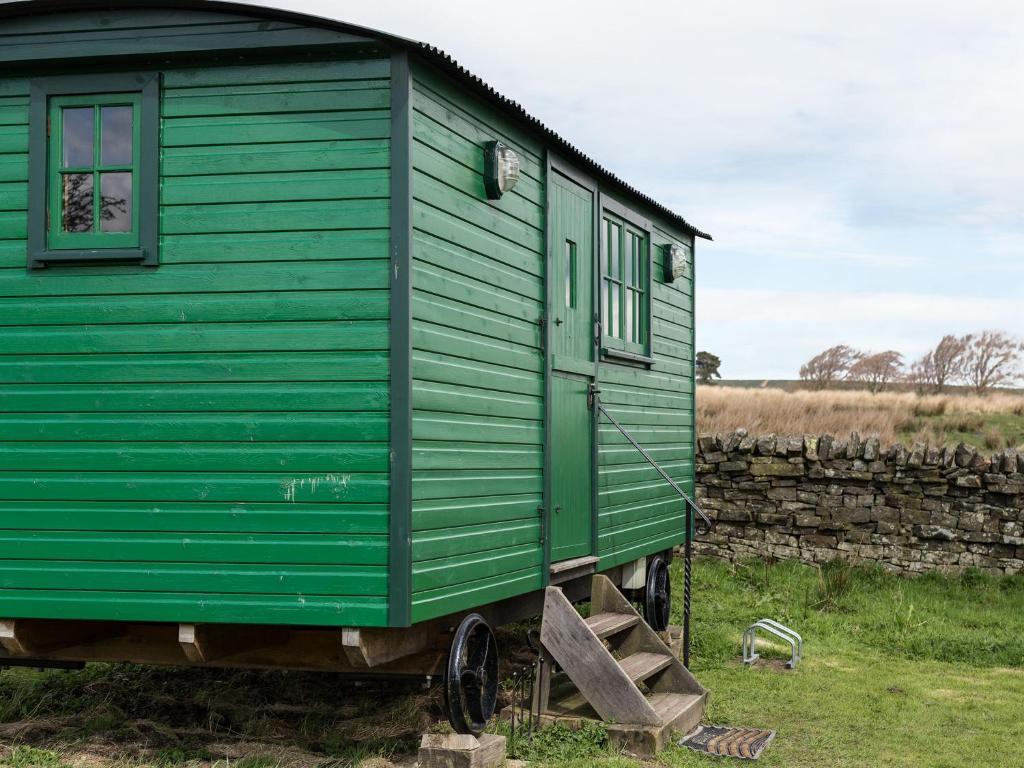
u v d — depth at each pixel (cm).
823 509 1304
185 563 556
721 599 1181
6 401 575
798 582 1241
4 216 580
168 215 566
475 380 627
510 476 674
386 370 547
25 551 568
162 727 663
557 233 774
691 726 712
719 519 1352
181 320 563
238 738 650
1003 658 943
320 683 793
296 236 557
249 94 563
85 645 628
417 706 719
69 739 638
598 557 829
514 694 670
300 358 554
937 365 4156
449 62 571
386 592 540
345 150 555
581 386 820
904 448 1279
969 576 1222
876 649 991
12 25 571
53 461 569
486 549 634
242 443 556
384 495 543
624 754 634
